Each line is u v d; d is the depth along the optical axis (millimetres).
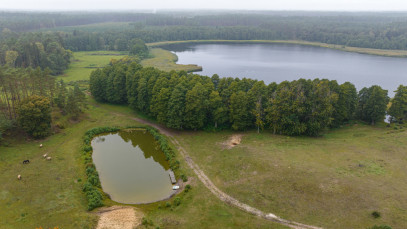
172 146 73312
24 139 71188
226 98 82438
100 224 44312
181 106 79250
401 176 55656
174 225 44875
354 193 50062
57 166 61031
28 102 71625
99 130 82188
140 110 97938
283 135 79000
